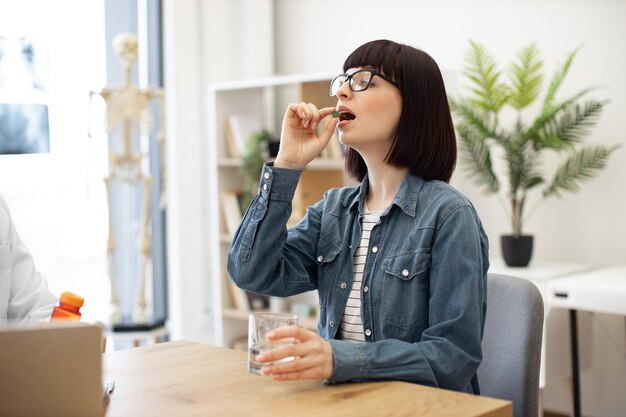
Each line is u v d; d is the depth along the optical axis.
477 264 1.44
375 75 1.55
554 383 3.59
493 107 3.24
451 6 3.84
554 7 3.51
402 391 1.27
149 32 4.34
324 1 4.36
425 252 1.49
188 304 4.31
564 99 3.50
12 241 1.89
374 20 4.15
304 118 1.56
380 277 1.54
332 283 1.64
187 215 4.30
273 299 4.25
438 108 1.59
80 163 3.94
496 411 1.19
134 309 4.26
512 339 1.72
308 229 1.71
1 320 1.82
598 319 3.43
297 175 1.59
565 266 3.28
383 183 1.62
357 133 1.56
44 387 1.08
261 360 1.26
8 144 3.69
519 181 3.24
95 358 1.09
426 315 1.49
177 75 4.21
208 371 1.42
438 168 1.59
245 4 4.47
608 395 3.43
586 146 3.43
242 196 4.18
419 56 1.58
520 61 3.62
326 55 4.38
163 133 4.02
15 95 3.71
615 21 3.35
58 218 3.88
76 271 3.95
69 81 3.90
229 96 4.25
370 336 1.54
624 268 3.20
